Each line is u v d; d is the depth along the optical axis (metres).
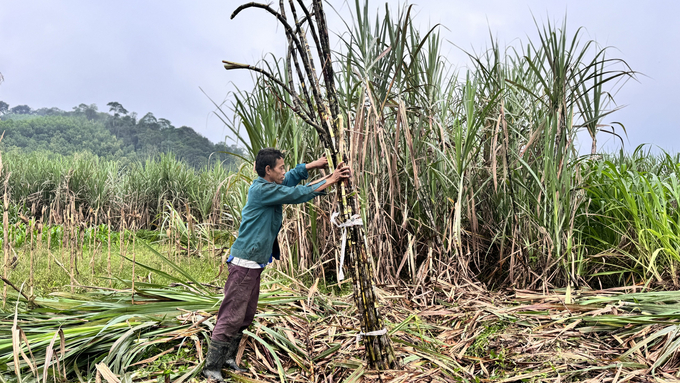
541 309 3.19
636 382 2.18
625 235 3.94
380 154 4.23
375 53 3.94
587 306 3.08
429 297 3.80
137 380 2.43
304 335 3.04
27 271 4.74
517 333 2.90
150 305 3.21
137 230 8.39
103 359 2.58
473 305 3.51
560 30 3.92
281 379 2.40
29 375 2.38
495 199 4.38
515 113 4.46
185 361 2.63
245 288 2.52
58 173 9.62
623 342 2.59
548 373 2.36
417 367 2.55
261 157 2.57
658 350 2.43
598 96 4.15
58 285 4.38
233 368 2.61
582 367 2.39
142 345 2.66
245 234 2.56
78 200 9.40
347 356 2.77
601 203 4.20
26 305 3.30
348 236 2.49
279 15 2.33
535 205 4.18
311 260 4.62
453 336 3.03
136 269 5.28
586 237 4.42
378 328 2.49
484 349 2.76
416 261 4.59
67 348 2.58
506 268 4.39
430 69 4.33
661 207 3.85
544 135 4.18
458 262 4.05
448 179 4.05
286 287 3.94
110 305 3.25
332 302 3.68
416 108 4.14
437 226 4.31
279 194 2.46
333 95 2.49
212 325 2.86
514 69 4.64
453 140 4.29
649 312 2.86
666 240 3.52
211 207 8.20
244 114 4.23
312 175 4.55
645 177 3.90
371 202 4.17
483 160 4.45
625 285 3.95
